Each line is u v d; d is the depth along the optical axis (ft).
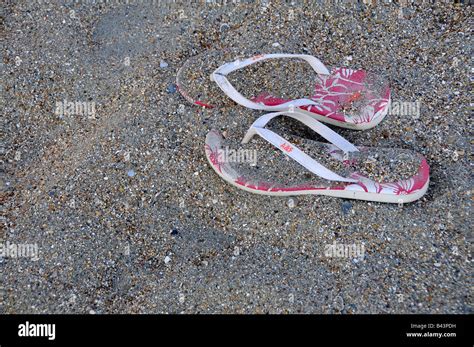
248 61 4.33
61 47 4.84
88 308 3.45
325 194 3.84
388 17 5.00
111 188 3.99
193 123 4.26
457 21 4.91
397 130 4.25
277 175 3.89
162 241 3.74
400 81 4.56
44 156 4.25
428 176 3.82
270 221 3.79
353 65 4.68
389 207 3.79
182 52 4.81
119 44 4.88
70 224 3.83
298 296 3.41
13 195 4.04
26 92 4.58
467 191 3.83
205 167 4.05
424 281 3.41
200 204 3.91
